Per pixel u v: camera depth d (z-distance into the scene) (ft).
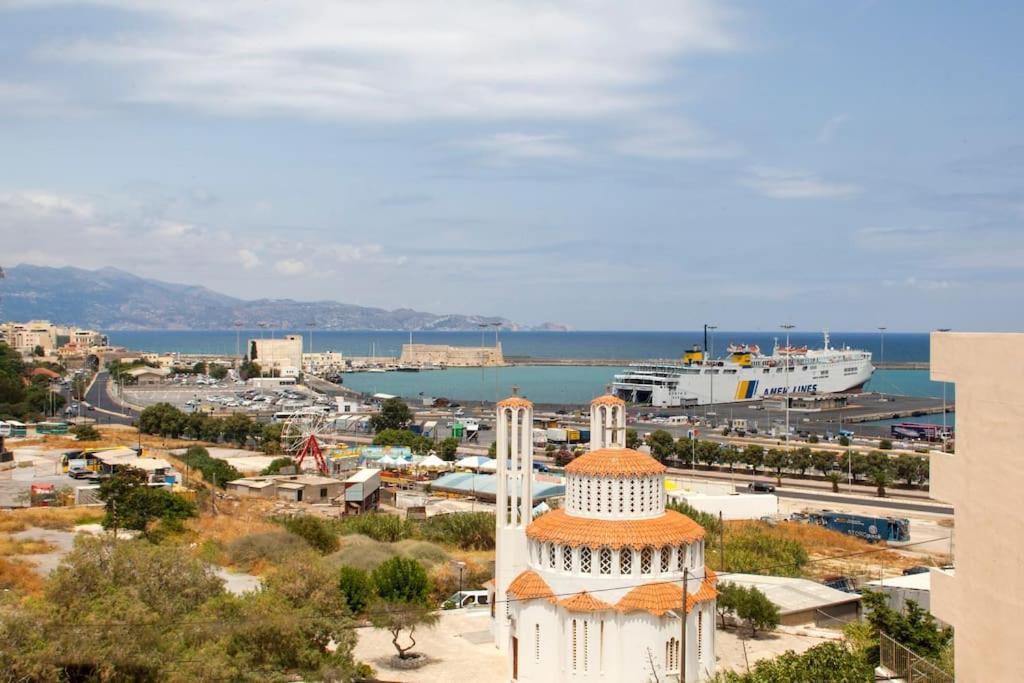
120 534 359.66
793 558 377.91
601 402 250.78
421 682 237.45
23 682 170.81
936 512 528.63
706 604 229.86
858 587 338.75
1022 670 81.05
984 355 86.33
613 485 229.04
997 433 84.38
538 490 512.63
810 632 286.05
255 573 327.06
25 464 558.56
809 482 643.04
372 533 420.77
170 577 225.97
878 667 216.33
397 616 254.47
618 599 222.28
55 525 374.84
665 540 223.71
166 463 556.51
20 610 184.03
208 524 396.37
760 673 195.31
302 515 437.58
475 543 426.10
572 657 222.48
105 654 178.09
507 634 260.21
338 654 224.94
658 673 217.97
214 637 205.16
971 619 87.61
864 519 463.01
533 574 234.58
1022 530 81.25
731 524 459.32
